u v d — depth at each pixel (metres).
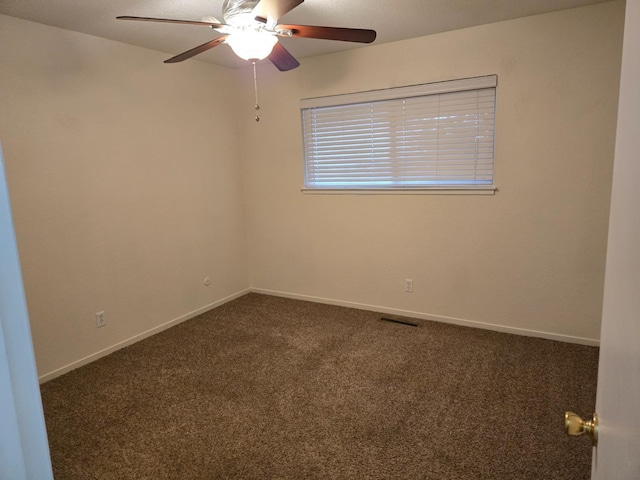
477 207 3.33
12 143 2.59
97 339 3.16
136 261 3.42
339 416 2.32
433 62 3.29
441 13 2.81
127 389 2.67
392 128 3.61
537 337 3.27
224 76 4.15
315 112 3.95
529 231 3.18
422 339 3.29
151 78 3.43
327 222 4.05
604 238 2.95
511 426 2.18
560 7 2.77
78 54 2.91
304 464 1.95
